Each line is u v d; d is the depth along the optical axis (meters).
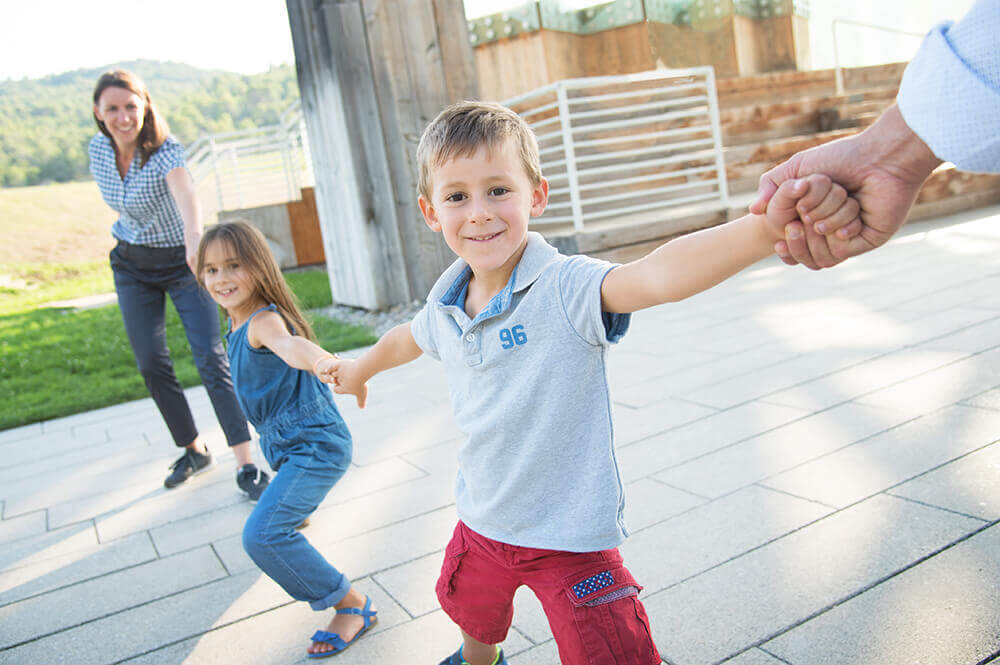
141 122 3.42
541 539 1.49
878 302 5.37
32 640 2.47
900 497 2.56
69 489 3.94
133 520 3.41
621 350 5.18
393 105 7.35
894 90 11.94
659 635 2.04
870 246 0.99
